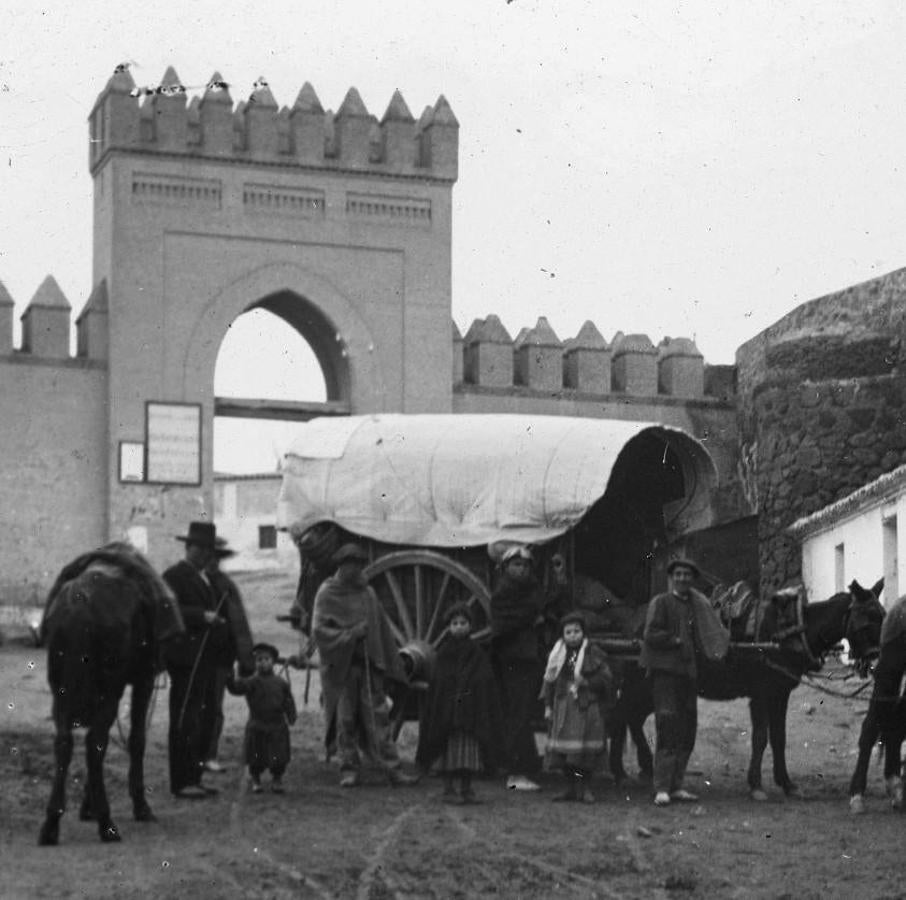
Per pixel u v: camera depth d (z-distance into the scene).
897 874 13.45
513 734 18.05
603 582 20.67
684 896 12.59
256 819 15.37
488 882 12.90
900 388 41.88
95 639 13.75
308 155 46.19
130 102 44.72
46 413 43.62
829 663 30.38
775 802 17.12
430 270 47.09
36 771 17.61
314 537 19.81
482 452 19.52
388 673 18.11
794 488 43.38
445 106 47.47
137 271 44.62
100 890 12.22
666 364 48.06
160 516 44.16
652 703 18.62
